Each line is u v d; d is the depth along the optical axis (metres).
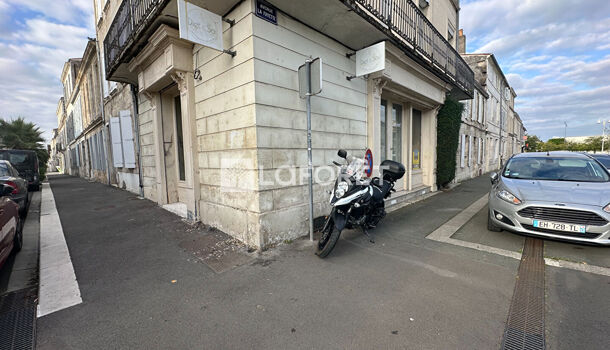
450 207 6.52
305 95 3.93
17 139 22.28
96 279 3.04
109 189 11.02
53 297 2.67
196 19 3.50
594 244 3.29
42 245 4.18
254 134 3.72
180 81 5.03
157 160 6.76
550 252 3.54
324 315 2.31
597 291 2.58
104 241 4.32
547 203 3.52
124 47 5.64
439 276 2.98
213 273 3.15
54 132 51.38
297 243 4.11
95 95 14.59
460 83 9.07
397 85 6.48
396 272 3.10
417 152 9.05
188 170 5.23
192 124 5.04
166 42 4.77
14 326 2.23
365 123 5.76
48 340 2.06
